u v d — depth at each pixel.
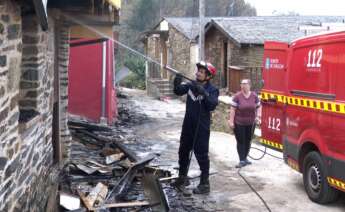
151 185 7.29
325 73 7.14
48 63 6.62
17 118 4.58
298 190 8.38
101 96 16.91
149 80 32.81
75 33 9.59
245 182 8.90
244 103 9.92
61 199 6.78
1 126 3.99
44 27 4.77
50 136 6.73
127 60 42.84
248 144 10.16
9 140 4.26
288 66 8.34
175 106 26.45
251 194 8.14
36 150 5.55
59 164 7.84
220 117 16.27
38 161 5.70
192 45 27.86
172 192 8.06
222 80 24.92
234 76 22.17
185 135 8.12
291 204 7.59
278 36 22.56
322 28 16.59
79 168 8.45
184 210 7.27
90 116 16.95
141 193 7.70
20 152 4.69
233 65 23.28
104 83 16.92
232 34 22.64
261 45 22.12
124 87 41.16
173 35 31.50
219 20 24.73
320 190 7.43
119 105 24.39
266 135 9.33
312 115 7.52
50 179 6.55
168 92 31.69
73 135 11.27
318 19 27.09
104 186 7.66
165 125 18.45
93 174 8.35
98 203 6.88
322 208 7.38
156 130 16.81
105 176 8.35
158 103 27.73
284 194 8.13
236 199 7.86
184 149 8.18
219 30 24.11
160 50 34.00
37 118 5.50
